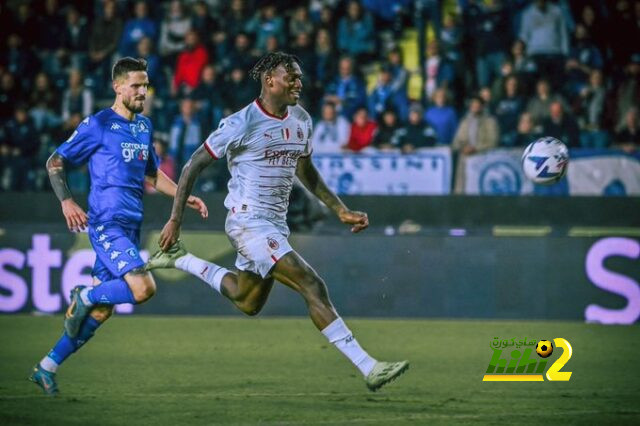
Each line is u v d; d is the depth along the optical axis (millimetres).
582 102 34188
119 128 16250
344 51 36062
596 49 35500
